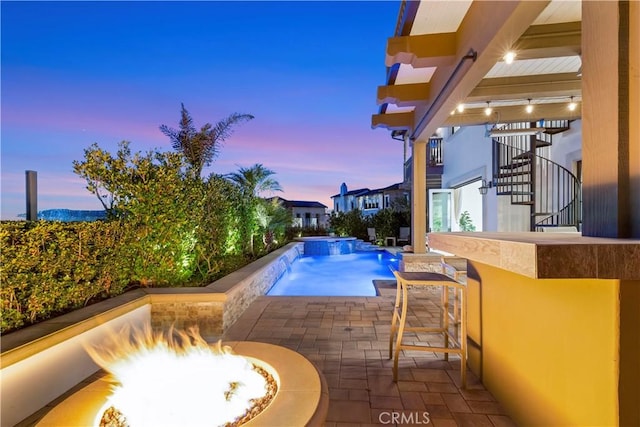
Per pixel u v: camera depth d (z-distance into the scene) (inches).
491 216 381.4
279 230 519.2
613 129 69.8
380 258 530.9
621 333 58.9
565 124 306.7
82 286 148.3
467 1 148.6
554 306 75.7
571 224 285.9
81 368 123.0
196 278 232.5
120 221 179.8
